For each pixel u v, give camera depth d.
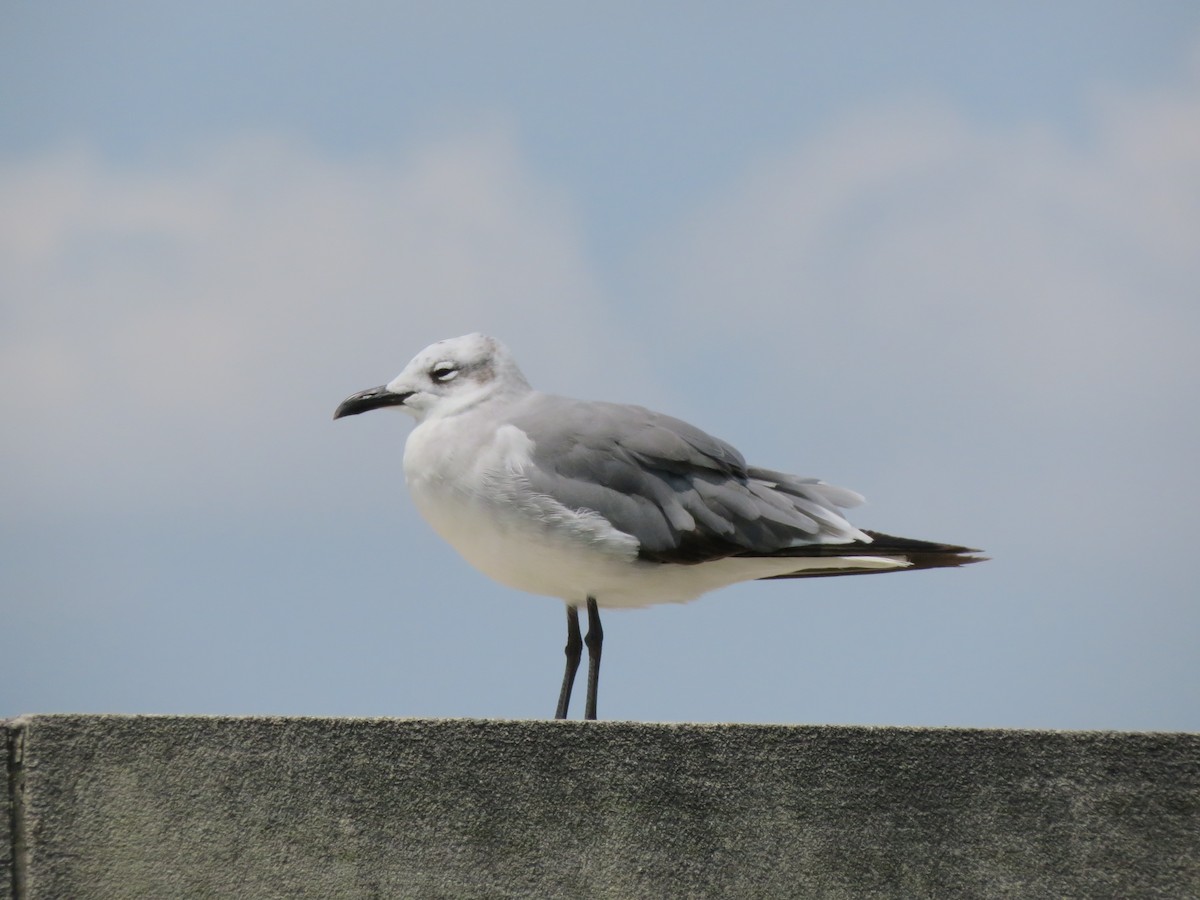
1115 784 10.24
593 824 10.10
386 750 10.08
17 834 9.66
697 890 10.05
